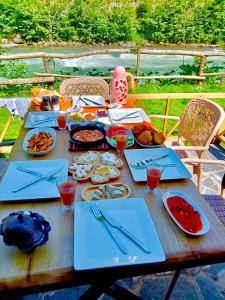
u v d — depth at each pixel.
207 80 6.48
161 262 0.93
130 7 13.48
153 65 9.07
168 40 13.82
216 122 2.07
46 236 0.95
